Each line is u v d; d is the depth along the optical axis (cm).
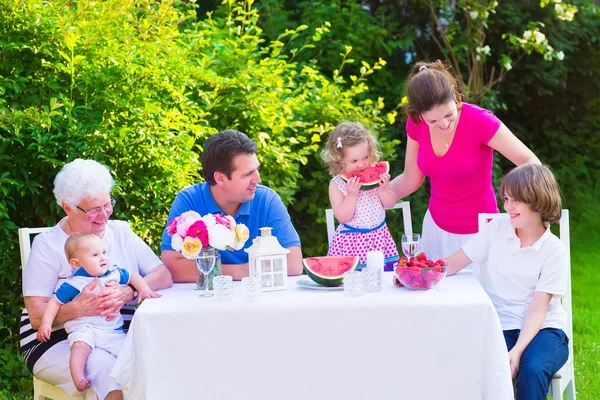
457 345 306
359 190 439
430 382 308
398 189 454
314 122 639
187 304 317
